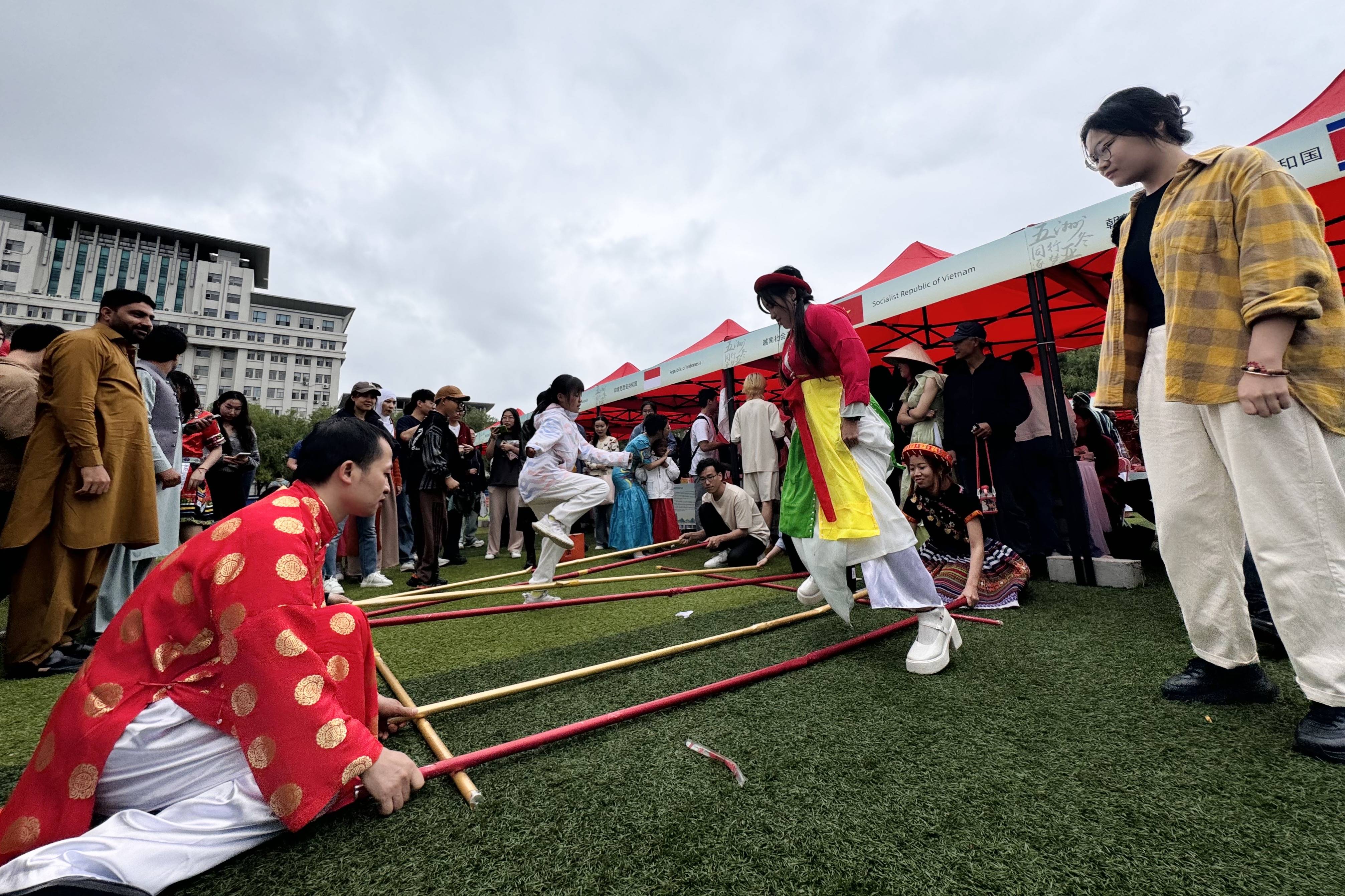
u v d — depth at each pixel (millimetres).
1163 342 1708
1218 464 1618
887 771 1354
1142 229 1753
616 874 1026
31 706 2051
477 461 7383
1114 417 5762
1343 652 1327
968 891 947
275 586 1110
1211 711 1614
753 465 5391
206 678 1099
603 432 7402
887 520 2119
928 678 1990
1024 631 2568
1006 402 4012
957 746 1470
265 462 47438
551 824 1194
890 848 1066
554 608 3590
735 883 989
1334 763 1296
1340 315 1386
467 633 3037
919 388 4539
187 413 4516
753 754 1470
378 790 1181
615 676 2182
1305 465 1367
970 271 4238
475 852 1104
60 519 2461
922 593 2090
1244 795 1199
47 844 979
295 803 1046
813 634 2664
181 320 77688
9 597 2506
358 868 1063
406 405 5746
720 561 5285
